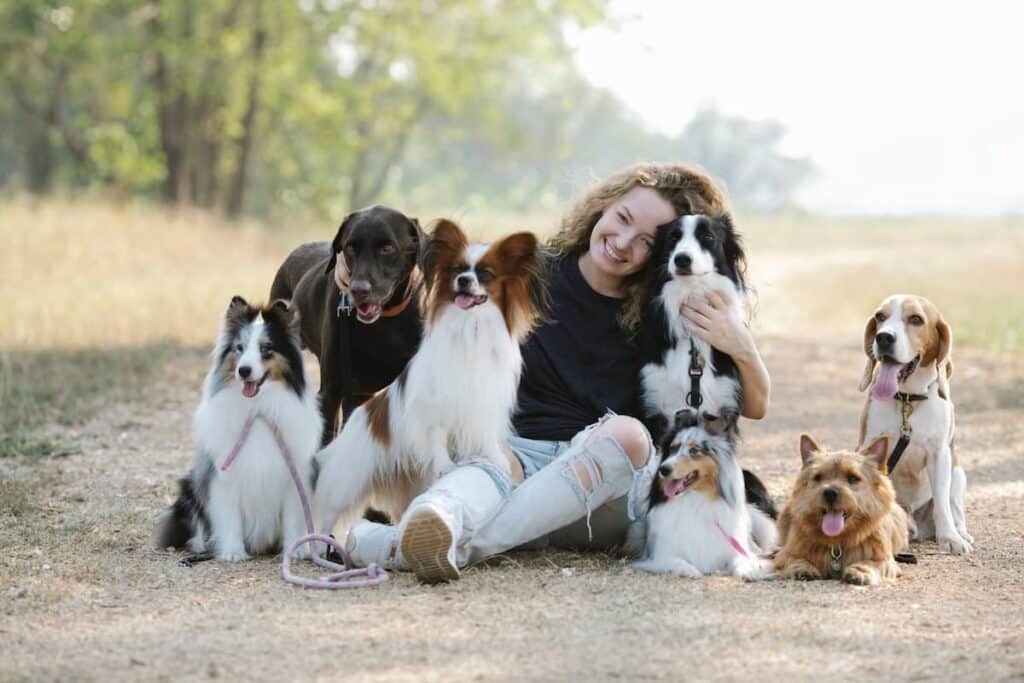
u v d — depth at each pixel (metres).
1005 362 16.78
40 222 24.25
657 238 7.26
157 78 35.44
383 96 46.12
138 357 14.99
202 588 6.12
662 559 6.52
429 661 4.95
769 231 64.19
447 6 39.66
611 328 7.45
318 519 7.06
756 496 7.31
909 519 7.39
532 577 6.34
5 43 36.16
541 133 77.12
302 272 9.75
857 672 4.83
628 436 6.67
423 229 7.87
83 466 9.50
